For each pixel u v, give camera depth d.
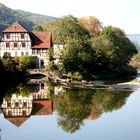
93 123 52.69
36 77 103.75
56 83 94.44
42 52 112.69
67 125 52.00
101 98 72.00
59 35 121.75
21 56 107.38
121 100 69.56
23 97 74.75
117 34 136.00
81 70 100.88
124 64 127.00
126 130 48.97
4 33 113.06
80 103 67.31
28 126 52.03
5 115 58.72
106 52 112.44
